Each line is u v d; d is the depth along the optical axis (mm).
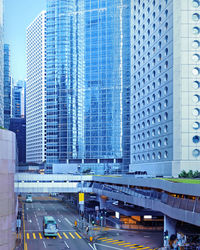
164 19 75375
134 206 70125
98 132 158250
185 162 65312
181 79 67625
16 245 46594
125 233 58062
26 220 72875
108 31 159250
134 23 98625
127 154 153875
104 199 88125
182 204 38312
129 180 62781
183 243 41031
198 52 67938
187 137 66688
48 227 54812
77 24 167375
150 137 82875
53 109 185625
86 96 162125
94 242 50375
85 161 159625
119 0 158375
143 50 90062
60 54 169625
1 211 26094
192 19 68438
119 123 155875
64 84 167250
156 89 79375
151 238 53406
